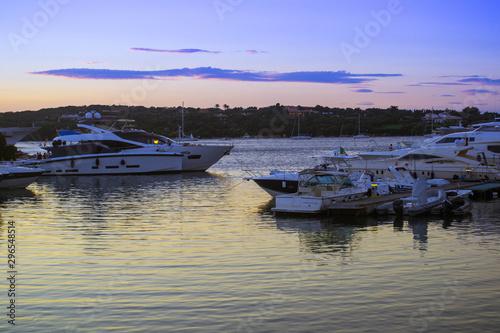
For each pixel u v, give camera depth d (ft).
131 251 58.18
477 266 51.31
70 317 39.75
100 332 37.24
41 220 77.82
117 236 65.98
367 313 39.99
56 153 156.56
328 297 43.16
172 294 44.16
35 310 41.09
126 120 169.37
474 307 40.93
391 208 79.92
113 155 154.71
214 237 65.10
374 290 44.68
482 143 126.31
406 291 44.37
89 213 84.12
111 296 43.78
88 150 157.28
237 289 45.24
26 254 57.21
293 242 62.28
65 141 158.81
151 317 39.63
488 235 65.10
